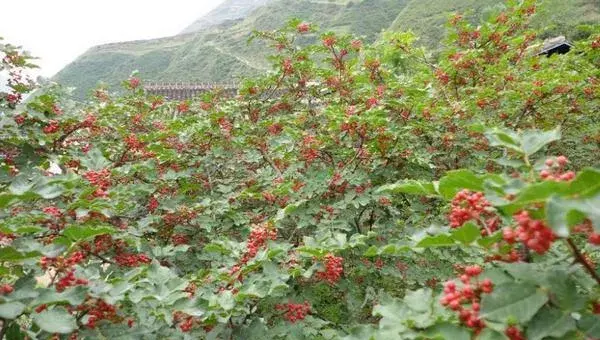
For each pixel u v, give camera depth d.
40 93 4.93
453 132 6.19
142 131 7.69
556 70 6.82
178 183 6.21
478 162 6.20
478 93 6.34
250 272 3.57
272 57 7.26
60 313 2.22
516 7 7.38
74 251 2.76
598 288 1.89
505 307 1.59
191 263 5.30
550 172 1.75
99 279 2.73
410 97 6.05
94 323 2.71
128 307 3.17
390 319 2.07
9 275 3.11
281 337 3.60
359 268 4.85
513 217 1.70
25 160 4.74
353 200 4.87
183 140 6.36
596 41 7.43
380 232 5.17
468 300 1.83
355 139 5.36
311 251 3.35
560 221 1.27
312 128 6.86
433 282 5.21
